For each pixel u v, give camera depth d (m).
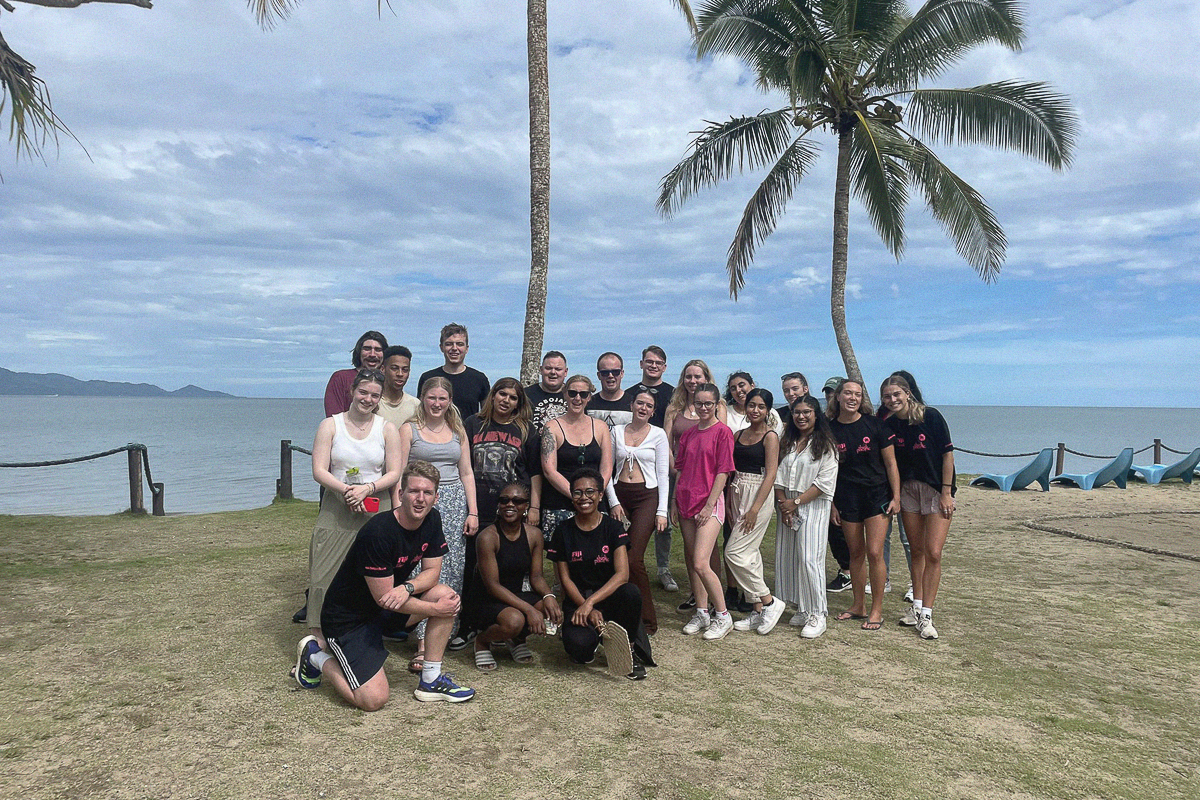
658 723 3.49
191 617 4.99
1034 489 13.88
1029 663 4.45
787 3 12.52
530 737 3.31
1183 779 3.05
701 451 4.95
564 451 4.78
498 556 4.30
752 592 5.07
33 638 4.50
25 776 2.84
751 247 15.24
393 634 4.80
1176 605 5.83
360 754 3.10
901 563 7.44
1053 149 12.77
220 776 2.88
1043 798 2.87
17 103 5.35
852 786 2.92
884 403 5.14
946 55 13.16
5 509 17.66
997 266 13.84
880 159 12.73
